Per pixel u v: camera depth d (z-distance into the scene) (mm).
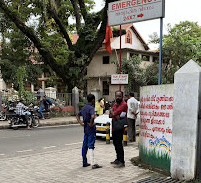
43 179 5172
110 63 31141
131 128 9812
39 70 31938
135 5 6816
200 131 4852
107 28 20000
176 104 5059
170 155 5320
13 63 30188
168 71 30047
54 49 25109
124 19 7188
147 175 5328
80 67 22797
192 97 4816
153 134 5773
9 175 5457
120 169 5805
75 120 17688
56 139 10641
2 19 21797
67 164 6344
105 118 10391
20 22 20062
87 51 22422
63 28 22375
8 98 18656
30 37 20734
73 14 25984
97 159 6820
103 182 4930
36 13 22281
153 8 6449
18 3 20672
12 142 9844
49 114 18641
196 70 4789
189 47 29516
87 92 33469
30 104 18406
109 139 9383
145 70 29906
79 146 9109
